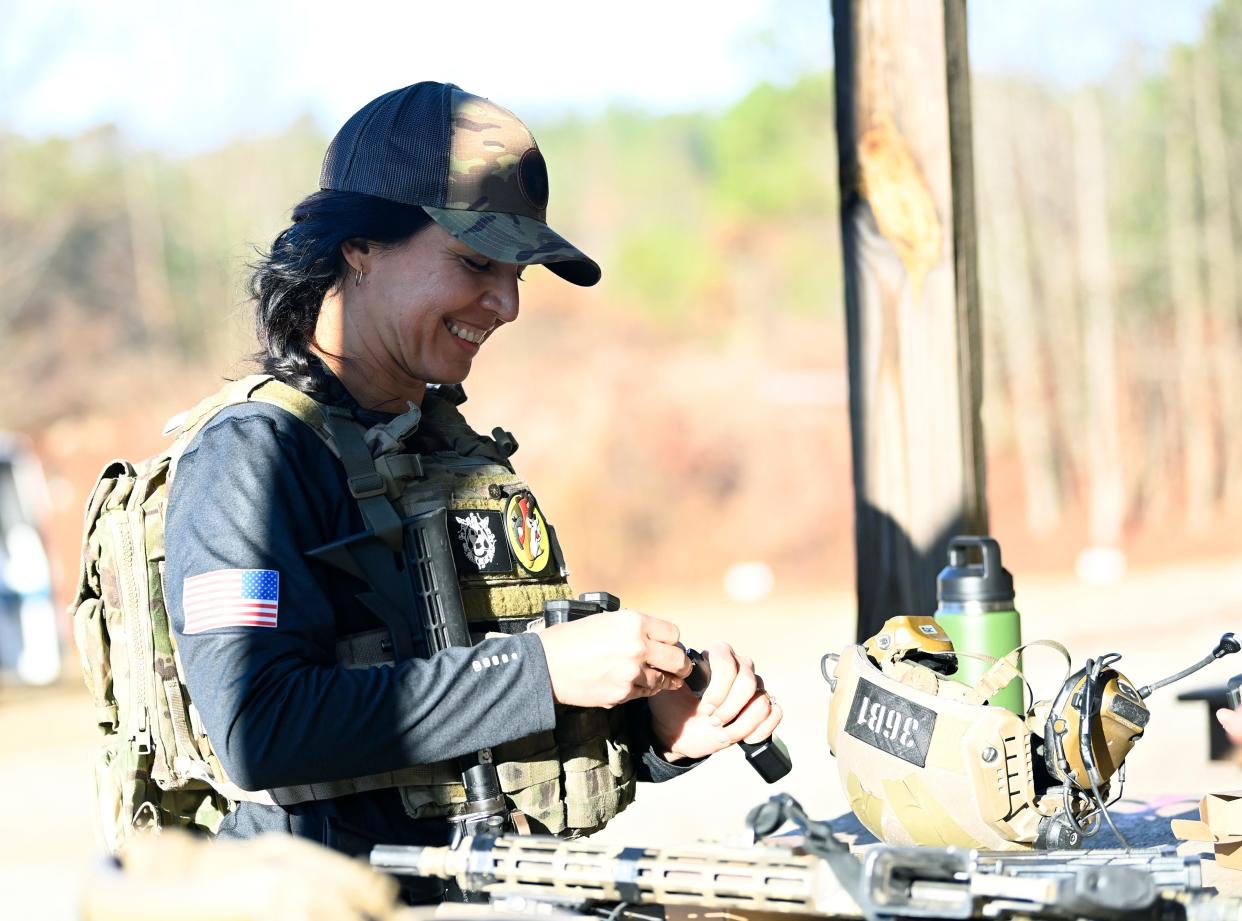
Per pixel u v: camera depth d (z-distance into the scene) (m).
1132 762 7.24
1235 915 2.17
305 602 2.73
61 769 12.23
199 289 50.28
